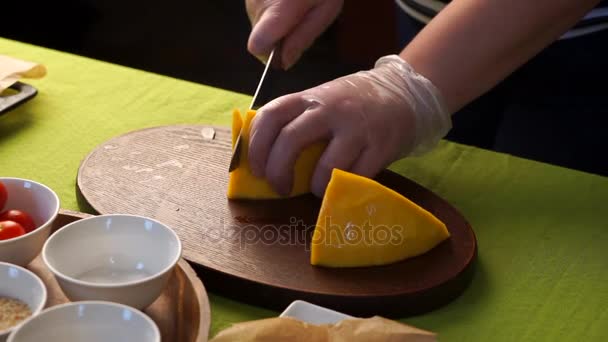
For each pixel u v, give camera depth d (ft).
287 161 3.42
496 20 3.67
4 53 4.96
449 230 3.39
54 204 2.94
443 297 2.98
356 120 3.48
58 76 4.76
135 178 3.61
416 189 3.70
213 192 3.58
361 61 10.47
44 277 2.82
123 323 2.30
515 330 2.87
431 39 3.77
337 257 3.05
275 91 9.56
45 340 2.24
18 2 11.02
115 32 10.99
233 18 11.51
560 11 3.66
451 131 5.55
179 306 2.65
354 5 10.09
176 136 4.07
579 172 4.06
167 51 10.63
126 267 2.75
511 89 5.11
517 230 3.52
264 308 2.92
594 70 4.78
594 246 3.43
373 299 2.87
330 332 2.40
